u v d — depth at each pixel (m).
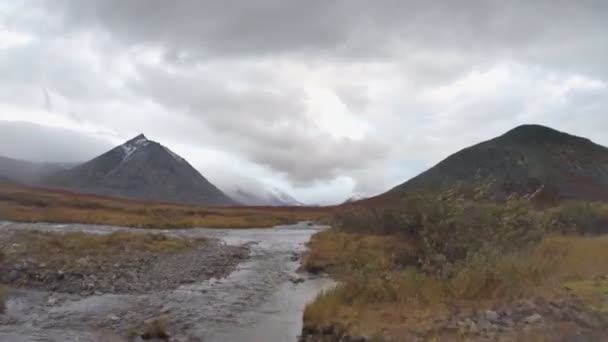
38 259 20.22
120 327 12.72
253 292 18.11
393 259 16.86
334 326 10.89
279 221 92.56
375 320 10.52
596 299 10.92
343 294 12.74
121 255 23.89
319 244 31.14
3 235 26.02
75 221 59.81
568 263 14.76
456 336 9.09
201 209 123.94
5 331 12.04
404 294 11.88
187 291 17.88
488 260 12.91
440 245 15.70
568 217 26.62
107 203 97.94
